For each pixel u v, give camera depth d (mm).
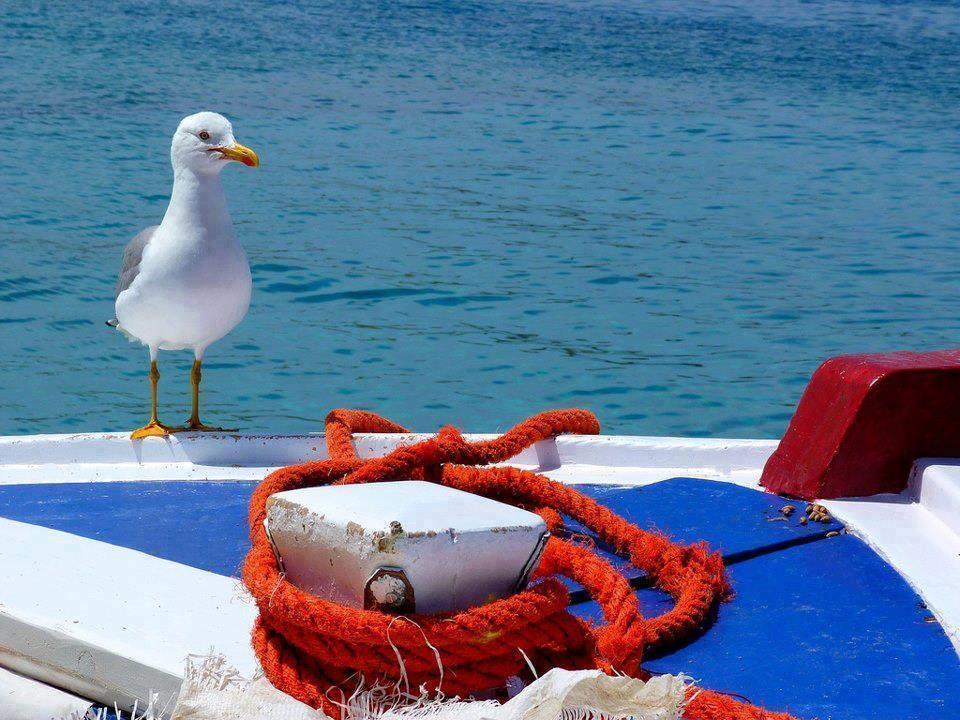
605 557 3271
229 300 4766
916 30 33188
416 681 2234
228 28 28953
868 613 2924
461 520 2223
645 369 8977
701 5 36906
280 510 2340
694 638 2830
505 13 33531
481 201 14883
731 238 13320
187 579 2682
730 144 19266
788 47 30125
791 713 2480
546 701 2047
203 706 2141
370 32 29562
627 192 15680
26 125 18219
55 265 11297
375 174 16250
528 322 10141
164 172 15641
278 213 13875
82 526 3467
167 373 8656
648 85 24594
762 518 3514
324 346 9359
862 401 3506
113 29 28078
